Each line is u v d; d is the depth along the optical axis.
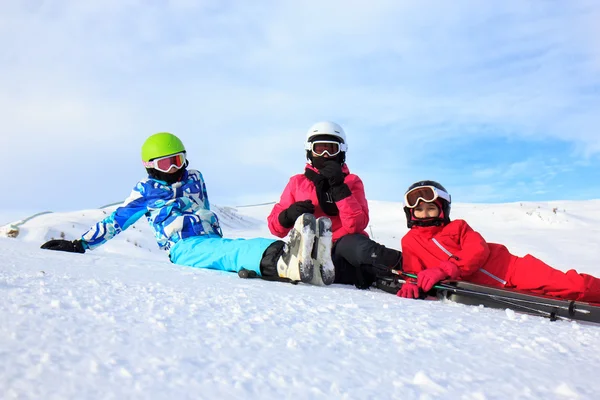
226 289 2.40
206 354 1.22
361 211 3.70
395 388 1.09
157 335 1.34
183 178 4.42
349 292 2.87
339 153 3.94
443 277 2.91
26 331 1.26
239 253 3.51
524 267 2.92
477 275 3.05
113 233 4.30
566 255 11.41
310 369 1.17
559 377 1.24
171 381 1.02
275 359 1.23
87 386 0.96
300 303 2.06
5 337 1.20
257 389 1.02
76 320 1.42
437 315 2.07
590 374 1.28
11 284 1.97
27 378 0.97
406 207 3.37
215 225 4.41
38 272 2.42
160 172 4.31
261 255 3.34
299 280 3.11
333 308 1.99
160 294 2.04
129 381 1.00
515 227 18.22
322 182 3.76
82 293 1.88
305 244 3.04
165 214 4.23
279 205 4.03
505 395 1.09
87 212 14.02
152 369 1.08
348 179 3.95
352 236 3.56
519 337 1.67
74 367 1.05
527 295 2.55
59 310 1.53
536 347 1.54
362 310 2.02
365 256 3.36
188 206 4.33
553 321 2.35
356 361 1.27
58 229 11.20
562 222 18.66
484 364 1.32
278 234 3.99
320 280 3.15
